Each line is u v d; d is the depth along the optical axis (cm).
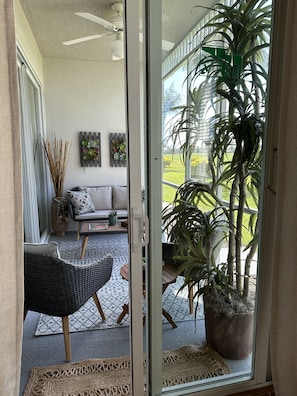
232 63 142
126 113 119
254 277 162
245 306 166
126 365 177
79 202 452
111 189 497
